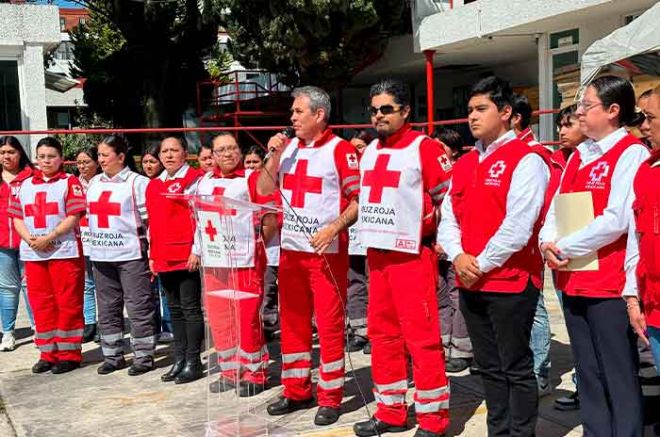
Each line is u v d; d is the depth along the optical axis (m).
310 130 4.50
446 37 13.61
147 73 19.31
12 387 5.76
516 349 3.68
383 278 4.26
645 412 4.29
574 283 3.53
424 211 4.06
